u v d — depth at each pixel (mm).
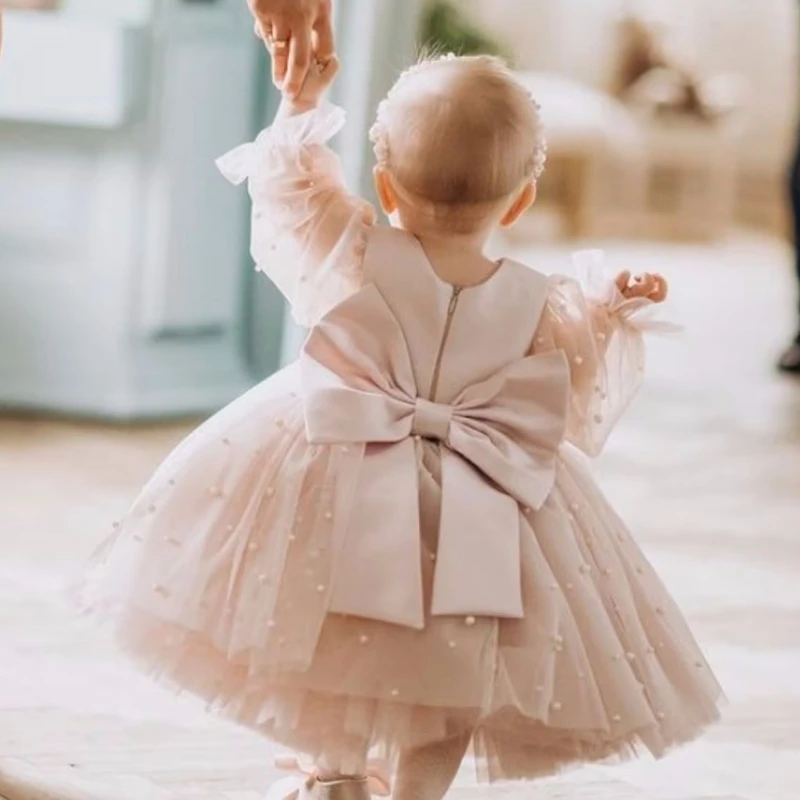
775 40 22703
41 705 5031
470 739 3918
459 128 4020
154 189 9438
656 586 4195
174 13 9320
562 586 3914
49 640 5672
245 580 3760
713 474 9523
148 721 4969
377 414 3895
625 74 22078
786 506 8836
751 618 6652
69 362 9555
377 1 9125
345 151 9219
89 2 9422
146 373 9633
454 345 4035
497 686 3758
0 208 9492
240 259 9992
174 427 9516
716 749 5117
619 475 9336
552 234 21109
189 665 3814
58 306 9523
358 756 3727
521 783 4688
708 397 12047
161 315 9570
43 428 9273
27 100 9273
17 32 9227
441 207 4078
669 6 22625
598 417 4223
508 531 3859
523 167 4102
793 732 5328
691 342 14523
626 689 3879
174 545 3861
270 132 4121
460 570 3768
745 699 5625
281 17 4137
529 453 4008
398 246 4070
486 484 3922
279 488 3846
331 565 3740
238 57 9664
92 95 9227
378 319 3998
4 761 4531
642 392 12039
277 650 3662
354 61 9172
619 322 4230
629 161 21688
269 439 3938
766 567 7523
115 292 9477
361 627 3717
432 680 3686
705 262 20188
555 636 3797
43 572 6508
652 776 4852
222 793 4445
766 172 22891
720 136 21984
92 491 7934
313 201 4109
